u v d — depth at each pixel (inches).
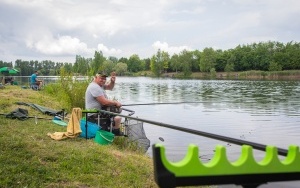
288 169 62.6
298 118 641.6
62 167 226.8
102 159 250.5
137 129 362.9
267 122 598.2
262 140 462.3
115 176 226.1
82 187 203.2
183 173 56.4
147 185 218.8
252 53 4244.6
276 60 4030.5
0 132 286.8
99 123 339.3
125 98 1084.5
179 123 589.9
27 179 201.6
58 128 348.8
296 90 1443.2
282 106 847.1
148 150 352.5
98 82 370.0
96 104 358.3
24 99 585.6
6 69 1344.7
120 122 357.4
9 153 233.8
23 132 303.9
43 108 473.7
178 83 2282.2
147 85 1988.2
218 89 1553.9
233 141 109.6
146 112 735.7
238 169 59.6
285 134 497.4
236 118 647.8
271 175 62.3
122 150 316.8
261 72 3745.1
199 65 4399.6
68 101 603.8
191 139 425.1
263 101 978.1
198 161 57.1
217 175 58.7
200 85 1957.4
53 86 807.1
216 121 613.0
